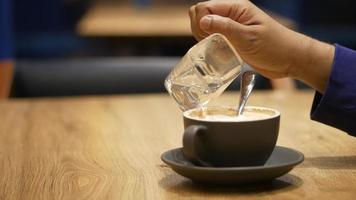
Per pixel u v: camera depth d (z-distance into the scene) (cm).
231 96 156
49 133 117
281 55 91
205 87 86
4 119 131
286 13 507
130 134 115
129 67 178
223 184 80
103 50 477
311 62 91
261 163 82
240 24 88
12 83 169
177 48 433
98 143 108
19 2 496
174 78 88
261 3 532
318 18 496
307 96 155
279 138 109
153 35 336
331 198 78
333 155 97
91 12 450
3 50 254
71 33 502
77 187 84
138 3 511
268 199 77
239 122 79
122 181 86
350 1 496
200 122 80
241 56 92
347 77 90
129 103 147
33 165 95
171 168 85
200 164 81
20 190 84
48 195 81
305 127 118
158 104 145
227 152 80
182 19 382
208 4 91
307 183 83
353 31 482
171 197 79
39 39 488
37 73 176
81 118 131
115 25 353
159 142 108
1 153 103
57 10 506
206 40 85
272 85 177
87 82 177
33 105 147
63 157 100
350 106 90
